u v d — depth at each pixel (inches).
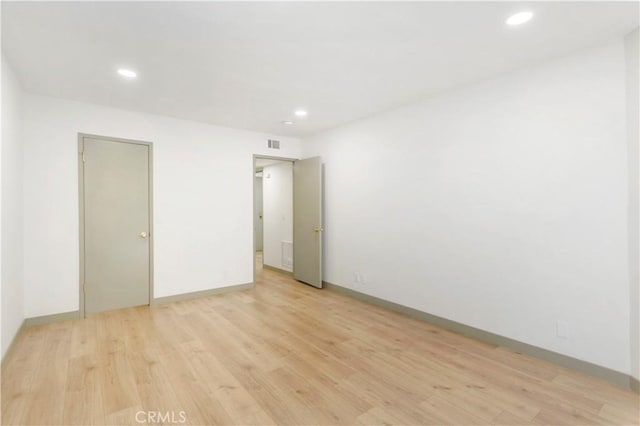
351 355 108.0
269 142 203.6
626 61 87.4
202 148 176.9
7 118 101.0
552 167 101.4
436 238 135.6
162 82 119.1
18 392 85.4
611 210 90.4
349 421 74.8
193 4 73.1
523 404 81.0
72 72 110.0
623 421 74.4
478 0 72.2
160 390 86.7
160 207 163.3
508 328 112.8
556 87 100.4
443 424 73.8
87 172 143.5
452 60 102.4
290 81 119.0
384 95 134.0
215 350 111.0
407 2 72.8
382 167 159.6
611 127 90.2
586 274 95.0
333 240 191.5
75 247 140.4
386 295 158.4
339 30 84.7
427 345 116.0
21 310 123.7
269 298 175.5
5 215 99.7
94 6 73.6
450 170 130.0
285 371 97.2
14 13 75.8
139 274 157.9
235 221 189.6
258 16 78.1
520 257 109.2
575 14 77.8
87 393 85.0
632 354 86.8
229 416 76.3
